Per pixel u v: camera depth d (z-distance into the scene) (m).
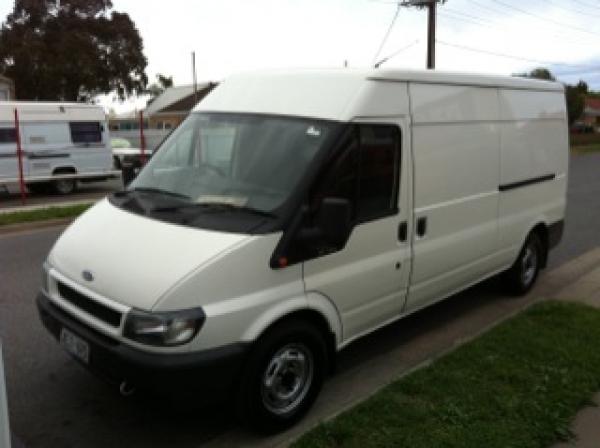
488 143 5.59
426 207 4.83
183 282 3.30
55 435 3.80
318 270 3.93
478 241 5.61
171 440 3.77
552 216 7.04
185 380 3.30
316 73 4.38
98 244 3.80
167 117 60.69
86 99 48.41
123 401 4.21
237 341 3.47
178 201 4.07
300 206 3.74
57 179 17.48
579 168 25.58
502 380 4.32
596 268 8.12
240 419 3.70
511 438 3.58
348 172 4.05
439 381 4.25
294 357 3.87
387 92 4.35
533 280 6.95
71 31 45.75
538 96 6.51
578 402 4.05
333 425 3.63
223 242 3.48
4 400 2.40
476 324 5.90
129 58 48.22
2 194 17.55
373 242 4.33
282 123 4.16
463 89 5.19
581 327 5.38
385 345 5.34
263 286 3.60
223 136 4.30
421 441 3.52
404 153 4.50
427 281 5.02
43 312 4.00
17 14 46.41
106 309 3.50
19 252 8.66
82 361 3.64
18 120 16.42
